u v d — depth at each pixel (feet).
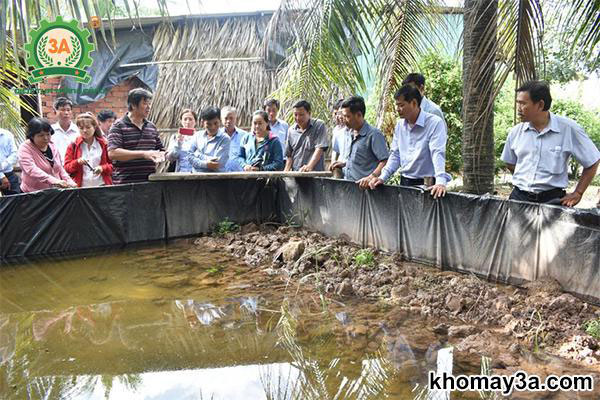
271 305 13.44
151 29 30.66
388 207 17.53
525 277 13.67
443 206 15.62
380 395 8.73
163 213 21.56
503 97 40.22
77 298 14.39
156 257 18.62
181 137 21.48
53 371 10.09
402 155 16.96
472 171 18.51
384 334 11.35
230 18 30.42
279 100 26.55
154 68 30.32
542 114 13.00
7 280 16.26
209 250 19.56
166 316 12.86
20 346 11.32
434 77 32.89
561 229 12.62
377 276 14.85
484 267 14.74
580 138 12.85
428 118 15.78
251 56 29.73
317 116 21.17
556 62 29.60
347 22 17.02
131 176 21.04
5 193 21.86
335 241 18.95
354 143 18.76
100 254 19.25
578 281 12.32
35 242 19.20
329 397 8.73
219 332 11.76
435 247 16.07
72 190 19.66
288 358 10.30
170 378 9.63
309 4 17.40
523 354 10.16
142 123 20.29
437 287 13.84
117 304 13.83
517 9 15.14
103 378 9.73
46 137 19.62
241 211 23.12
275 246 18.48
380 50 22.71
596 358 9.78
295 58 18.93
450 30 22.93
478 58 16.28
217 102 29.55
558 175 13.25
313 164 20.68
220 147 22.21
